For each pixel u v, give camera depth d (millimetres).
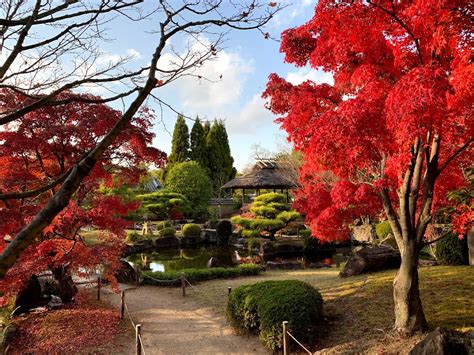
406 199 5398
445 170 5871
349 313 6660
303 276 11398
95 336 6996
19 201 6980
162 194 27969
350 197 6051
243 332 6934
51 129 6938
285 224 20312
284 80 5988
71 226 7547
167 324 7793
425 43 4539
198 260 18062
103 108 7492
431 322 5641
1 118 1985
